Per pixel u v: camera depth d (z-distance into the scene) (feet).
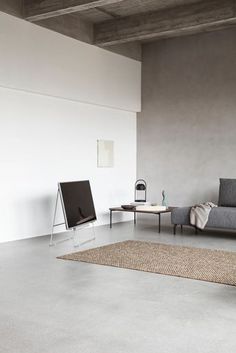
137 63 31.45
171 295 13.89
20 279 15.61
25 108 23.76
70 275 16.17
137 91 31.53
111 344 10.18
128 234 25.46
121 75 29.94
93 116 28.43
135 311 12.41
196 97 29.66
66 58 25.59
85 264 17.87
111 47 29.04
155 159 31.40
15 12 22.40
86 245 21.98
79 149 27.40
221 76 28.71
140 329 11.09
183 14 24.63
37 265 17.67
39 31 23.84
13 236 23.31
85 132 27.81
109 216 29.99
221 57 28.66
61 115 26.04
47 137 25.14
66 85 25.63
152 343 10.23
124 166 31.19
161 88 31.07
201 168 29.55
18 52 22.65
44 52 24.14
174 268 17.15
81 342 10.28
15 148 23.26
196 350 9.86
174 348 9.96
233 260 18.56
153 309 12.59
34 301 13.23
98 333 10.83
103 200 29.37
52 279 15.64
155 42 31.24
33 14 22.40
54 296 13.71
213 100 29.01
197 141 29.68
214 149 29.04
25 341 10.34
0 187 22.53
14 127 23.17
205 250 20.68
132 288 14.60
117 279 15.67
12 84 22.39
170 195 30.83
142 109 31.91
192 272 16.56
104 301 13.26
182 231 26.66
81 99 26.76
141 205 28.19
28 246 21.63
